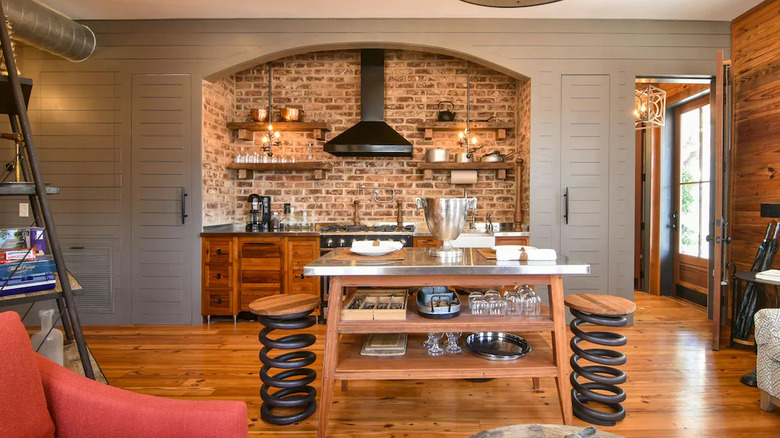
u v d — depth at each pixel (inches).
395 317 82.7
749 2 142.3
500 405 95.3
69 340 79.4
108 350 131.5
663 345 134.9
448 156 181.5
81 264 162.2
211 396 99.3
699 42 158.7
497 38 159.6
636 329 152.6
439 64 190.4
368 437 82.5
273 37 160.2
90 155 161.5
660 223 209.2
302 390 94.5
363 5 149.2
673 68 159.3
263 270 163.3
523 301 89.0
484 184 191.9
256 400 97.7
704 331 150.2
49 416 46.3
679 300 199.9
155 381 107.7
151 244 162.1
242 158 185.0
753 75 143.8
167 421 44.9
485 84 190.2
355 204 188.7
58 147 161.3
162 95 160.7
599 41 159.2
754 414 91.0
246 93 192.5
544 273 78.6
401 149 171.0
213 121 171.2
